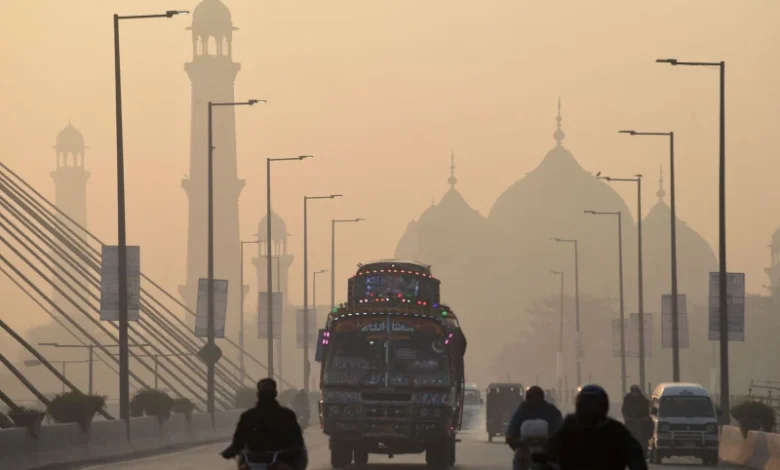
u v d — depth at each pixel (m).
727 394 118.31
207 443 131.50
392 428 87.88
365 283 95.44
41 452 89.25
